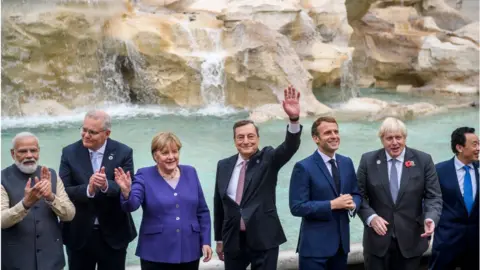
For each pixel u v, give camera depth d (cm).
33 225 416
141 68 1462
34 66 1344
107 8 1468
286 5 1617
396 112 1355
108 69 1459
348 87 1675
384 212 461
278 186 802
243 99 1477
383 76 2006
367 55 2006
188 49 1495
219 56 1461
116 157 463
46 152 1008
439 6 2272
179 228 427
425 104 1473
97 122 452
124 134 1156
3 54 1309
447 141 1123
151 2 1711
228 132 1189
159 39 1447
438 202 455
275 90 1459
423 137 1158
